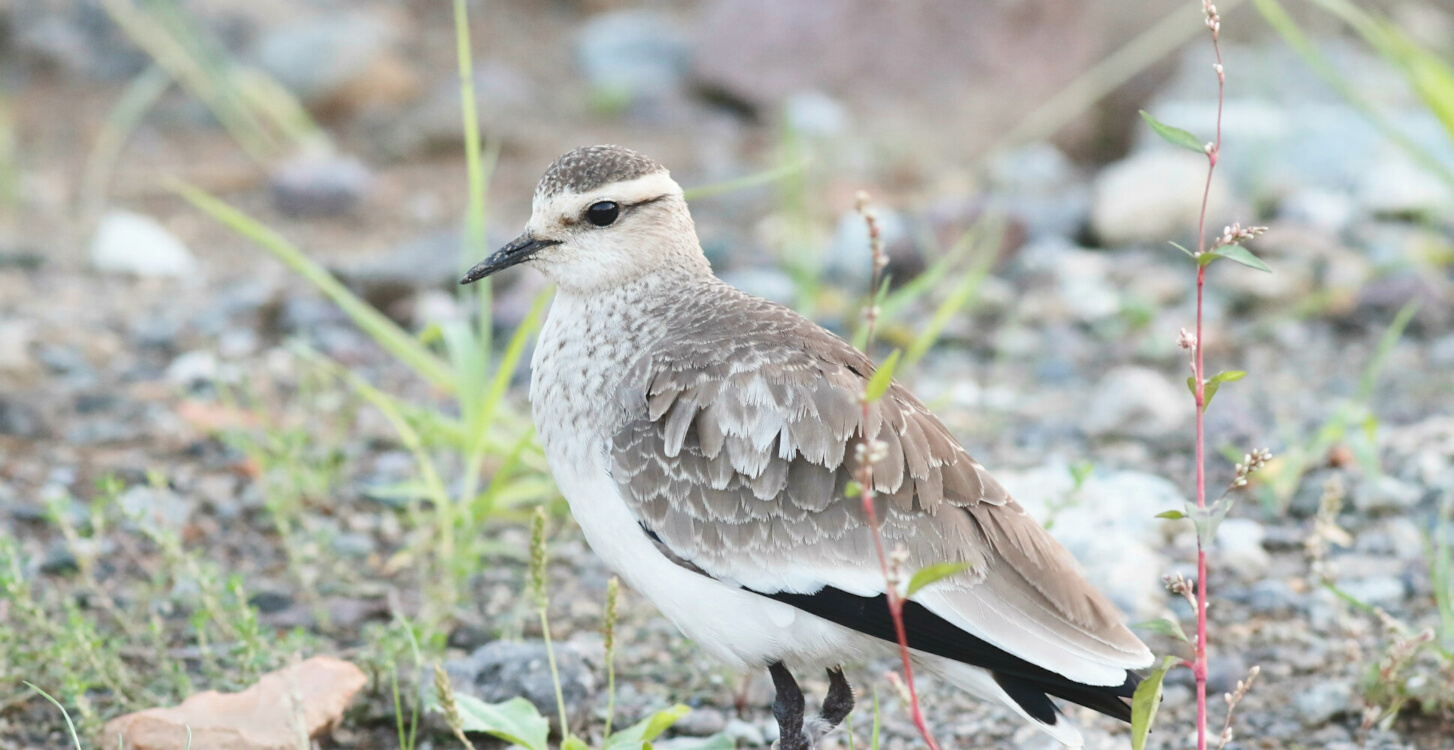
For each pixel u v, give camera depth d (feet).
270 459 39.27
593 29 80.02
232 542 35.73
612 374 26.68
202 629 29.04
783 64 73.15
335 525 36.81
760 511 24.97
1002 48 72.43
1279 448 40.88
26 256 55.57
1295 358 48.21
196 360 46.34
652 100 73.61
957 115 71.87
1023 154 68.95
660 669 30.91
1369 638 31.50
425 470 34.65
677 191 28.68
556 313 28.35
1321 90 68.95
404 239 60.03
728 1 74.43
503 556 35.65
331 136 70.28
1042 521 34.27
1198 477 22.70
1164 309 51.88
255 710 27.02
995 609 24.07
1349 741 28.07
